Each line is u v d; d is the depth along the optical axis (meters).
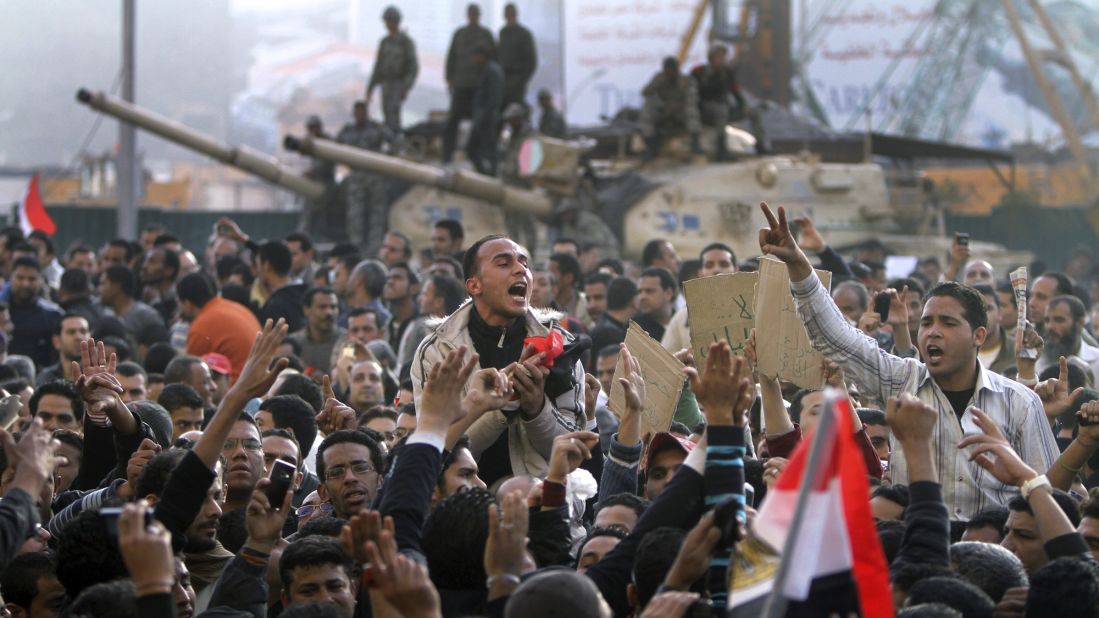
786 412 7.05
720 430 5.38
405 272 14.57
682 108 23.11
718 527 4.92
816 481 4.52
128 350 13.66
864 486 4.62
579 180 22.91
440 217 23.86
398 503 5.47
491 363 7.31
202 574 6.86
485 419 7.10
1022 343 8.62
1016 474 5.82
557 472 6.04
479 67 23.36
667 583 4.92
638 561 5.33
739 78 30.83
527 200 22.56
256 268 16.66
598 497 7.41
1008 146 47.91
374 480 7.29
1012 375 10.47
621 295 13.87
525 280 7.31
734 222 22.62
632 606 5.41
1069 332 11.90
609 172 23.98
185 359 11.04
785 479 4.59
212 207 53.09
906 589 5.31
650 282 13.41
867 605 4.59
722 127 23.36
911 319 12.01
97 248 36.62
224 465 7.36
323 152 21.33
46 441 5.78
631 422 6.71
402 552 5.34
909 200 23.86
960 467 7.13
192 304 14.59
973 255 23.97
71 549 5.81
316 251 24.66
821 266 12.38
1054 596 5.29
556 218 22.70
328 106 55.25
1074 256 26.50
